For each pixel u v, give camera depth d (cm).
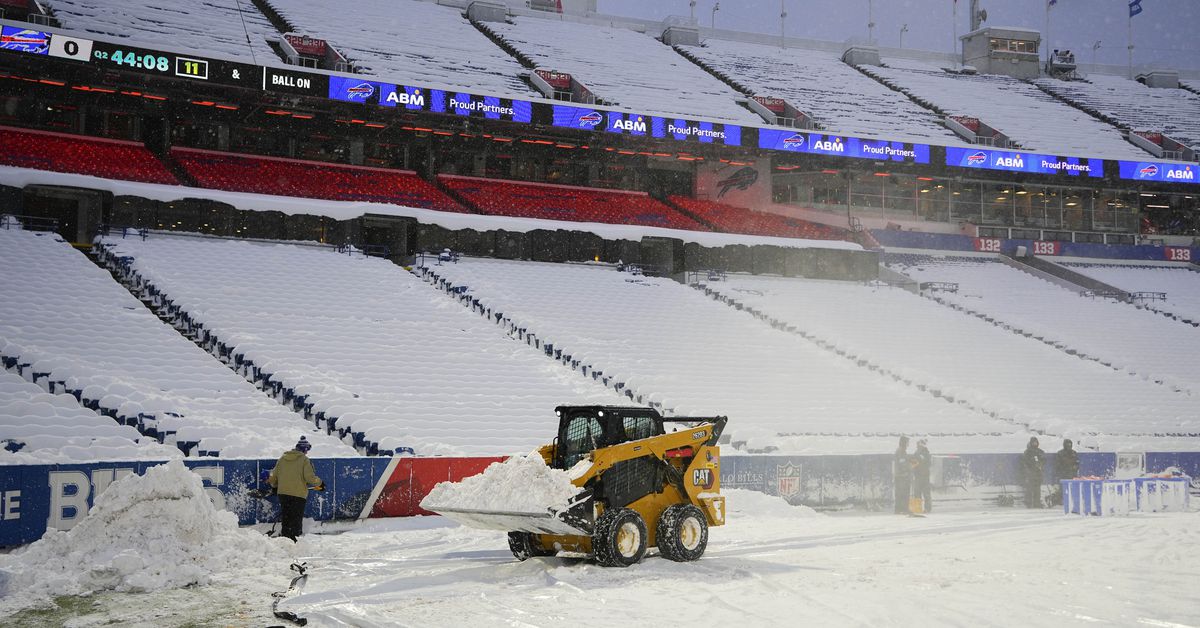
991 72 7062
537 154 5088
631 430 1309
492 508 1202
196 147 4403
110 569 1098
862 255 4497
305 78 4003
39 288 2577
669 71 5750
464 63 5041
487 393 2580
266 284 3009
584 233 4000
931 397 3200
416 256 3641
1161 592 1018
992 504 2409
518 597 1033
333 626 912
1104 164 5384
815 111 5519
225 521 1328
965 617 896
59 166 3666
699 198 5347
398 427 2216
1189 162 5584
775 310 3809
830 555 1347
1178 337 4216
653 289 3800
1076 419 3212
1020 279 4931
